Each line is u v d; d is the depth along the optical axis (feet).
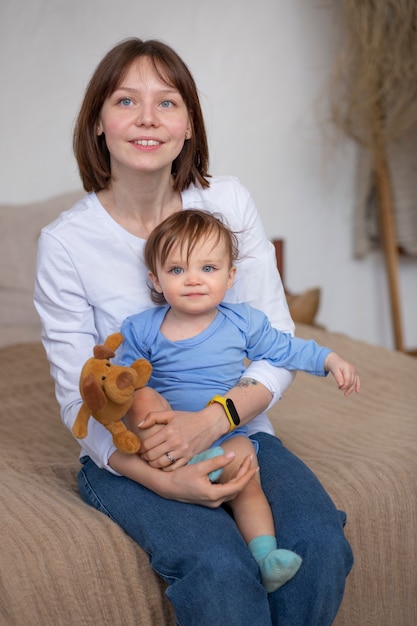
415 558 5.47
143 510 4.65
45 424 7.00
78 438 4.57
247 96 12.23
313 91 12.51
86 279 5.31
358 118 11.89
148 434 4.74
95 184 5.49
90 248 5.31
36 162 11.50
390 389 7.77
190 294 4.98
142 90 5.09
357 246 12.98
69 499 5.18
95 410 4.45
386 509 5.36
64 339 5.30
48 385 8.00
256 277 5.73
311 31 12.37
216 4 11.90
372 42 11.37
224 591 4.21
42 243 5.31
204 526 4.45
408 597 5.45
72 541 4.55
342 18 11.98
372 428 6.70
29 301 10.05
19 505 4.94
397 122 11.60
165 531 4.48
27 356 8.84
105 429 4.98
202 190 5.66
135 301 5.39
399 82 11.55
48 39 11.32
